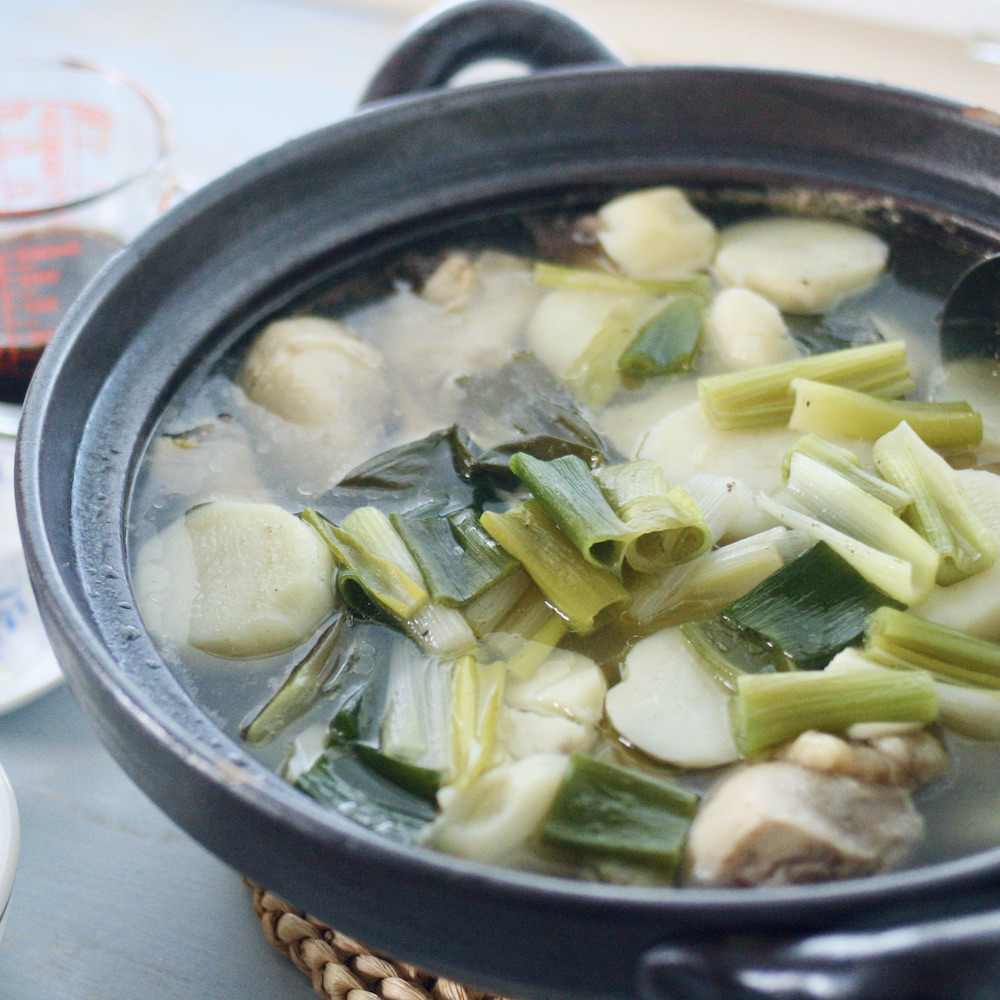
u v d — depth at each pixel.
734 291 0.72
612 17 1.26
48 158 0.95
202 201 0.69
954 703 0.60
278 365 0.69
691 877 0.58
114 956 0.66
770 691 0.60
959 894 0.53
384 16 1.26
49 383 0.63
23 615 0.74
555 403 0.69
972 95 1.15
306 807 0.55
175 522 0.65
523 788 0.59
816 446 0.66
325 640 0.62
